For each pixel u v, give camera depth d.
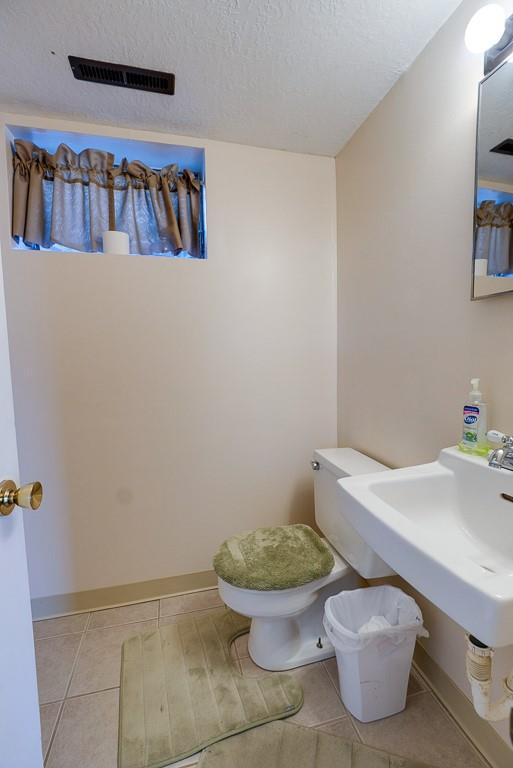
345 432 1.73
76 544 1.56
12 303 1.43
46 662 1.31
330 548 1.43
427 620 1.21
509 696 0.68
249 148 1.62
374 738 1.02
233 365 1.67
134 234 1.62
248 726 1.05
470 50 0.87
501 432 0.92
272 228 1.67
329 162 1.73
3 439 0.60
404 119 1.22
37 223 1.47
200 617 1.52
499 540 0.80
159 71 1.19
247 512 1.75
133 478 1.59
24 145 1.45
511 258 0.86
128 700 1.14
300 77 1.22
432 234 1.12
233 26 1.03
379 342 1.43
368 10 0.99
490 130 0.89
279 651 1.26
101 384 1.53
